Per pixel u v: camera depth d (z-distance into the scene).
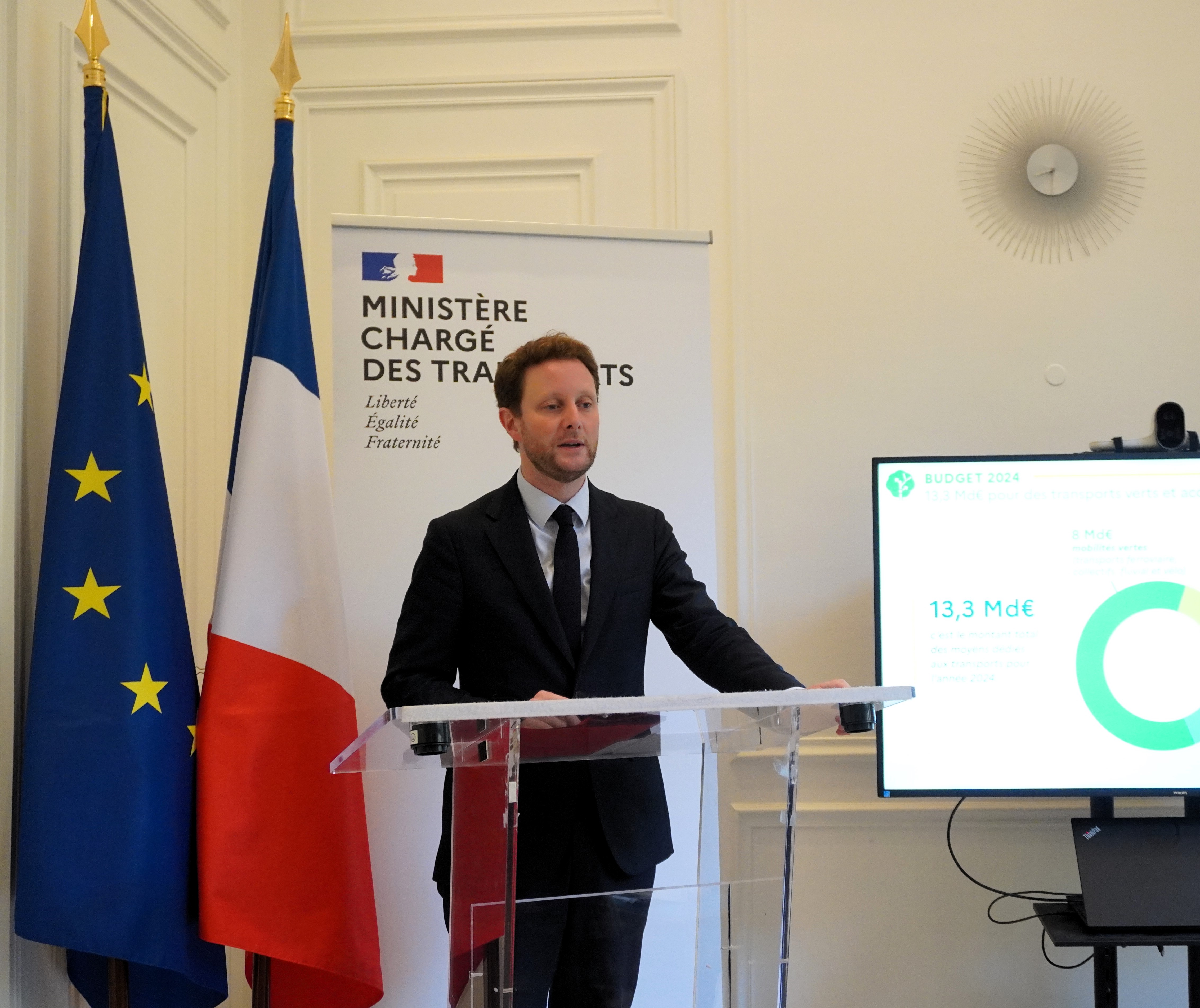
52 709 1.84
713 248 2.97
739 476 2.91
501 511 2.15
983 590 2.55
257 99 2.99
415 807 2.35
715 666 2.07
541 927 1.33
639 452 2.42
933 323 2.95
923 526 2.56
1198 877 2.31
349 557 2.32
